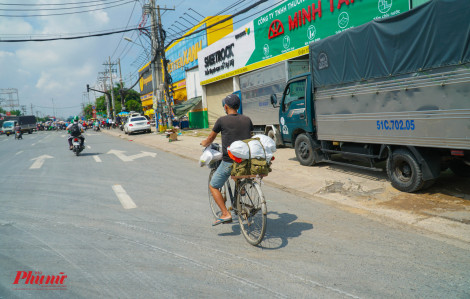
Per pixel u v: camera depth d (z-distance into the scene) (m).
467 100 4.46
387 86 5.74
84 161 12.34
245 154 3.79
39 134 42.94
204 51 23.86
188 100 27.84
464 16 4.38
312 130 8.17
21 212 5.81
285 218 4.96
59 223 5.10
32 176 9.66
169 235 4.44
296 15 13.79
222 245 4.04
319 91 7.65
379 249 3.71
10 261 3.72
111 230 4.70
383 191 5.95
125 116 44.50
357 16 10.94
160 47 22.84
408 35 5.23
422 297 2.73
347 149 7.11
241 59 18.83
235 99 4.16
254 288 2.97
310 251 3.74
